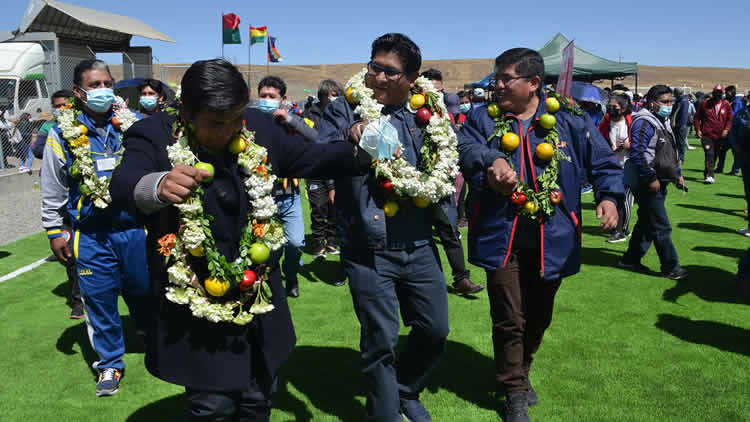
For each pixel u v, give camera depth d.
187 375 1.91
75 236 3.34
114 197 1.77
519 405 2.98
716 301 5.00
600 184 2.88
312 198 6.50
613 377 3.55
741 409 3.15
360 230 2.63
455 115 5.55
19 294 5.39
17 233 8.18
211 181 1.92
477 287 5.16
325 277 5.88
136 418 3.15
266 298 1.98
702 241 7.17
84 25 18.31
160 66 17.20
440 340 2.82
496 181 2.61
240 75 1.77
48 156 3.40
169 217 1.89
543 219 2.88
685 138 14.65
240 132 1.97
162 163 1.88
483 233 2.95
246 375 1.95
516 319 2.96
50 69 14.70
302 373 3.64
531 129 2.91
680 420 3.04
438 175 2.61
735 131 7.76
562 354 3.90
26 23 16.52
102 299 3.38
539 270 2.97
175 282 1.85
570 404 3.22
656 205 5.50
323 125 2.75
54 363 3.88
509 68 2.87
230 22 22.31
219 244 1.96
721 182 12.13
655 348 3.99
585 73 16.50
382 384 2.72
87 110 3.36
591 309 4.81
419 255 2.69
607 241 7.32
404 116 2.76
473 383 3.51
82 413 3.19
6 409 3.23
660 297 5.11
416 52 2.66
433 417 3.10
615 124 7.08
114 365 3.49
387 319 2.68
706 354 3.89
